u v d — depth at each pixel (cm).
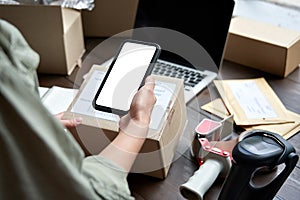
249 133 74
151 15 108
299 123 90
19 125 40
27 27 99
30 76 43
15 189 42
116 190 51
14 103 40
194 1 103
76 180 44
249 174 65
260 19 130
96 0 115
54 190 44
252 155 65
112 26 120
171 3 105
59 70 106
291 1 136
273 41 105
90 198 45
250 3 137
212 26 101
